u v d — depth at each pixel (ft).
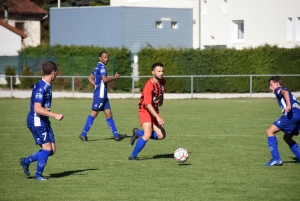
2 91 336.70
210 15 444.96
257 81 328.29
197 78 331.57
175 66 335.06
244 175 93.09
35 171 98.48
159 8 414.00
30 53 364.99
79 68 346.95
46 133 87.97
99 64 138.00
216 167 100.89
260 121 183.52
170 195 79.00
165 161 108.06
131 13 402.93
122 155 116.16
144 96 103.76
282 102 99.55
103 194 79.97
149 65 334.85
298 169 98.48
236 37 435.53
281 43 404.98
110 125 139.33
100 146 130.00
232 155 114.62
